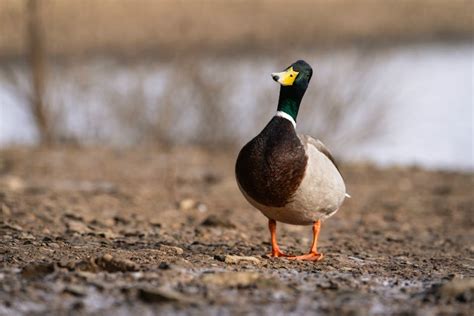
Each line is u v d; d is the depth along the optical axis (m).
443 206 14.48
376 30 29.45
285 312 6.10
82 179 15.73
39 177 15.74
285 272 7.60
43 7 21.39
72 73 20.58
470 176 18.03
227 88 20.48
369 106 20.84
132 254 7.97
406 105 25.56
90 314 5.92
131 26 21.41
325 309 6.19
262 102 20.58
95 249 8.35
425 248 10.30
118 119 20.59
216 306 6.18
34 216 10.91
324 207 8.07
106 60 21.11
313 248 8.41
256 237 10.45
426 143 22.78
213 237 10.11
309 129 20.27
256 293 6.59
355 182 16.92
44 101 20.42
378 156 21.36
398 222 12.82
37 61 20.27
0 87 24.61
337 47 23.42
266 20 23.39
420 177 17.72
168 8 21.83
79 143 20.52
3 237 8.98
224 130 20.62
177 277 6.94
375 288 7.10
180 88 20.52
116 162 17.88
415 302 6.58
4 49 21.70
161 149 19.89
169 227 10.88
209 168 17.83
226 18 22.64
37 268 6.96
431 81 29.23
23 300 6.18
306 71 8.38
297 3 26.38
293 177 7.79
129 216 11.73
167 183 15.63
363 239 10.88
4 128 22.48
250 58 21.28
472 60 33.06
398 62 30.23
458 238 11.45
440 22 35.41
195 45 20.94
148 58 20.81
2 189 13.64
